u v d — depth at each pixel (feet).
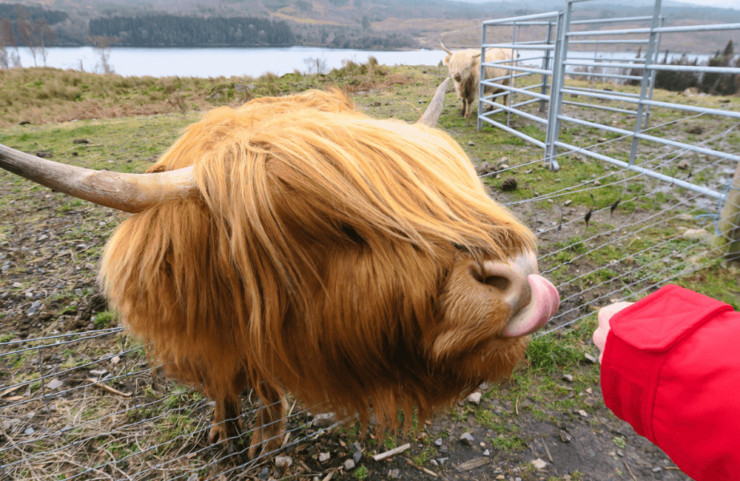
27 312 10.64
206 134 4.96
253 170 3.69
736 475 2.98
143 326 4.55
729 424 2.93
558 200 16.06
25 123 39.70
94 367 8.91
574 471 6.93
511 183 16.90
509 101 33.32
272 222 3.62
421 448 7.32
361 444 7.36
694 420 3.11
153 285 3.98
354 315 3.78
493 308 3.47
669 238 13.08
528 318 3.49
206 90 50.42
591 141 23.81
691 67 14.33
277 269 3.79
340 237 3.73
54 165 3.48
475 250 3.57
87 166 22.45
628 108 33.12
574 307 10.46
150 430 7.54
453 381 4.29
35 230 15.24
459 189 3.88
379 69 53.47
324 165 3.67
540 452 7.24
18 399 8.11
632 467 6.98
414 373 4.24
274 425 6.84
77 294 11.42
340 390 4.46
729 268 11.51
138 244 3.99
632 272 11.53
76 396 8.21
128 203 3.79
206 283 4.05
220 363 4.63
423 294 3.59
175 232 3.83
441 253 3.60
